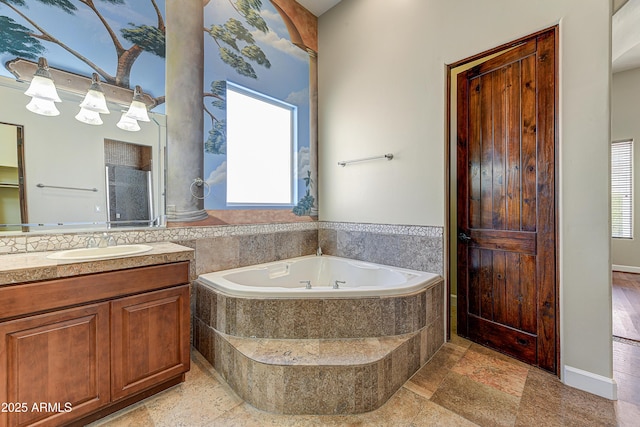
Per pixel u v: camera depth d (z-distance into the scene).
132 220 2.02
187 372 1.87
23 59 1.62
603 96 1.62
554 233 1.84
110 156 1.93
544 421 1.44
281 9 2.92
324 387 1.51
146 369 1.56
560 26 1.77
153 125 2.10
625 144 4.66
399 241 2.59
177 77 2.21
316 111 3.29
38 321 1.24
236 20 2.56
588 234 1.69
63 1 1.73
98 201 1.88
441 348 2.22
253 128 2.77
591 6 1.66
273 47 2.85
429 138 2.38
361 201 2.89
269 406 1.53
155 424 1.42
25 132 1.64
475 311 2.33
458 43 2.21
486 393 1.67
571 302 1.75
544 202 1.89
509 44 2.00
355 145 2.94
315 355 1.60
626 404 1.56
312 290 1.84
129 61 1.98
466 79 2.38
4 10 1.57
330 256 3.12
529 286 1.98
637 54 4.17
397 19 2.58
